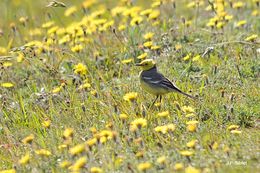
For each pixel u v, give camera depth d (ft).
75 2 74.33
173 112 44.93
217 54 52.90
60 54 55.93
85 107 46.14
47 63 53.72
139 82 48.39
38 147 41.45
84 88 47.91
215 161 37.04
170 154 38.29
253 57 51.98
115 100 46.78
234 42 51.80
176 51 53.62
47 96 48.88
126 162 37.45
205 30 55.67
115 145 39.47
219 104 45.14
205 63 51.57
